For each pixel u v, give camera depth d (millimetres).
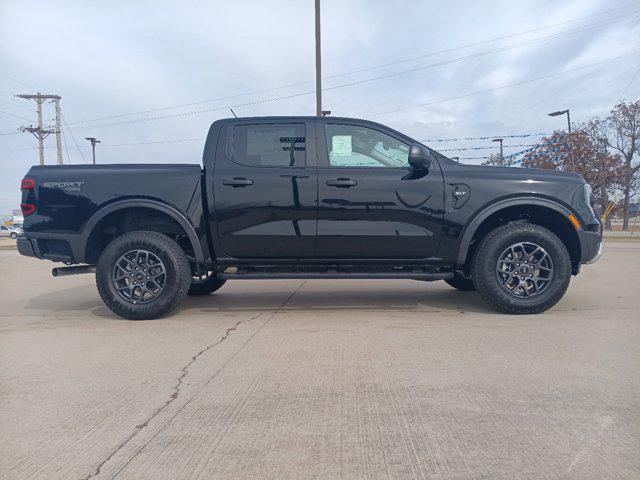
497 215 4941
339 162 4754
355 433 2287
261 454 2105
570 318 4559
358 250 4711
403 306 5328
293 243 4688
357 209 4633
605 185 36375
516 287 4727
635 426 2320
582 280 7129
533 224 4797
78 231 4672
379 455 2084
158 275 4676
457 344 3721
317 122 4820
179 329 4359
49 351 3688
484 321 4496
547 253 4617
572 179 4754
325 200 4629
